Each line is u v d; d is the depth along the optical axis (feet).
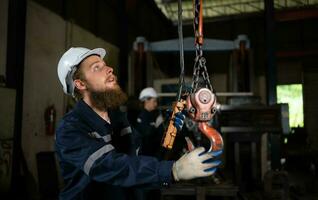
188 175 2.58
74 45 15.17
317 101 27.76
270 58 14.88
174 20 32.35
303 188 16.33
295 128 27.32
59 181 13.20
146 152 6.18
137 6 23.27
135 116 13.87
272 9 15.10
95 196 3.49
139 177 2.75
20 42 10.37
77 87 3.73
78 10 15.75
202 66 3.20
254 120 13.32
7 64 10.21
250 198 13.17
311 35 27.96
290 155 24.59
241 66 15.89
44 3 12.81
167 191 8.62
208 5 30.94
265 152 15.40
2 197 9.45
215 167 2.64
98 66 3.68
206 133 2.81
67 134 3.13
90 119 3.46
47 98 12.96
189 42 15.76
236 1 29.96
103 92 3.61
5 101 9.54
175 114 3.32
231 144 14.76
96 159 2.90
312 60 27.99
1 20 10.62
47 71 13.00
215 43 16.17
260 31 29.12
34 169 12.03
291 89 28.66
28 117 11.81
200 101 2.82
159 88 19.62
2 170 9.37
